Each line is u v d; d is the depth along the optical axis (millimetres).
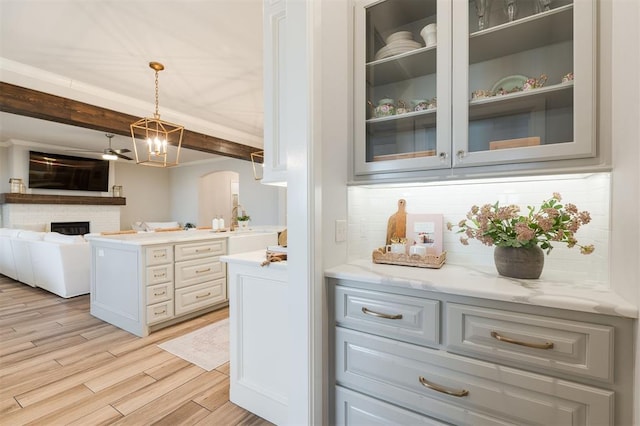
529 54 1324
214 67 3174
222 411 1775
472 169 1289
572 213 1146
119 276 3051
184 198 8984
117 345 2654
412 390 1195
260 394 1714
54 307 3666
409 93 1641
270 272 1643
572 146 1090
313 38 1299
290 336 1361
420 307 1175
